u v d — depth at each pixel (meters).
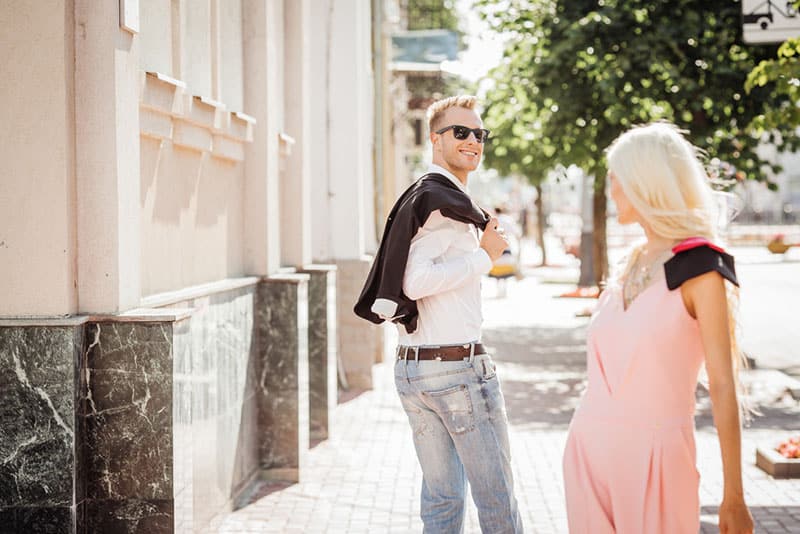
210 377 6.28
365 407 11.26
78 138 4.59
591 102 14.35
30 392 4.36
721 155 14.19
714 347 3.08
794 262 36.25
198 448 5.96
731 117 14.12
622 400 3.23
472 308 4.46
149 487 4.62
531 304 24.94
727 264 3.15
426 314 4.43
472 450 4.43
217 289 6.38
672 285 3.14
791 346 15.87
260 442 7.78
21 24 4.45
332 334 9.72
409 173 36.66
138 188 4.94
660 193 3.20
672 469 3.19
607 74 13.38
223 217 7.12
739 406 3.08
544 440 9.34
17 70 4.45
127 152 4.76
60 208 4.47
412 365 4.45
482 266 4.36
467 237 4.47
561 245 54.41
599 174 15.12
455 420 4.42
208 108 6.38
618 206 3.36
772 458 7.74
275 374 7.76
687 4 13.77
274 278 7.75
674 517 3.19
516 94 15.34
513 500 4.51
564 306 24.33
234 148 7.21
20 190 4.48
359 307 4.59
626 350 3.22
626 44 13.50
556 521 6.61
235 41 7.53
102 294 4.62
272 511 6.91
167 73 5.80
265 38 7.78
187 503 4.87
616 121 13.55
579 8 14.46
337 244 12.59
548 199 65.19
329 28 12.62
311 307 9.41
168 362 4.61
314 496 7.32
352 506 7.05
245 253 7.80
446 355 4.41
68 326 4.36
